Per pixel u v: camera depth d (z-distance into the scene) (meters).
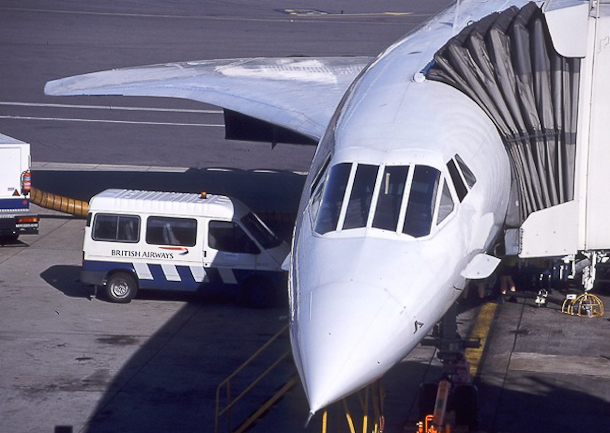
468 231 25.28
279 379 36.16
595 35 30.44
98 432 31.42
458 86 30.34
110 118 85.56
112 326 41.28
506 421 32.38
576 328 41.34
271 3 159.25
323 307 22.08
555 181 30.56
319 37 123.75
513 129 30.16
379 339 21.55
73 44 116.88
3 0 151.62
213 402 34.03
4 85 95.38
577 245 30.27
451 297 24.81
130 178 65.69
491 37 30.09
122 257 43.94
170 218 43.62
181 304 44.50
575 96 29.95
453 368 30.59
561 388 35.16
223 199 44.97
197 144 76.88
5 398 33.91
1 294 44.94
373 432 30.48
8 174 50.00
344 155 26.05
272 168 69.81
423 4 159.62
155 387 35.19
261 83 51.22
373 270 22.84
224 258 43.59
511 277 45.56
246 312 43.53
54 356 37.81
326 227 24.42
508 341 39.91
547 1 31.27
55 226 57.03
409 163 25.36
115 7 148.62
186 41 120.12
